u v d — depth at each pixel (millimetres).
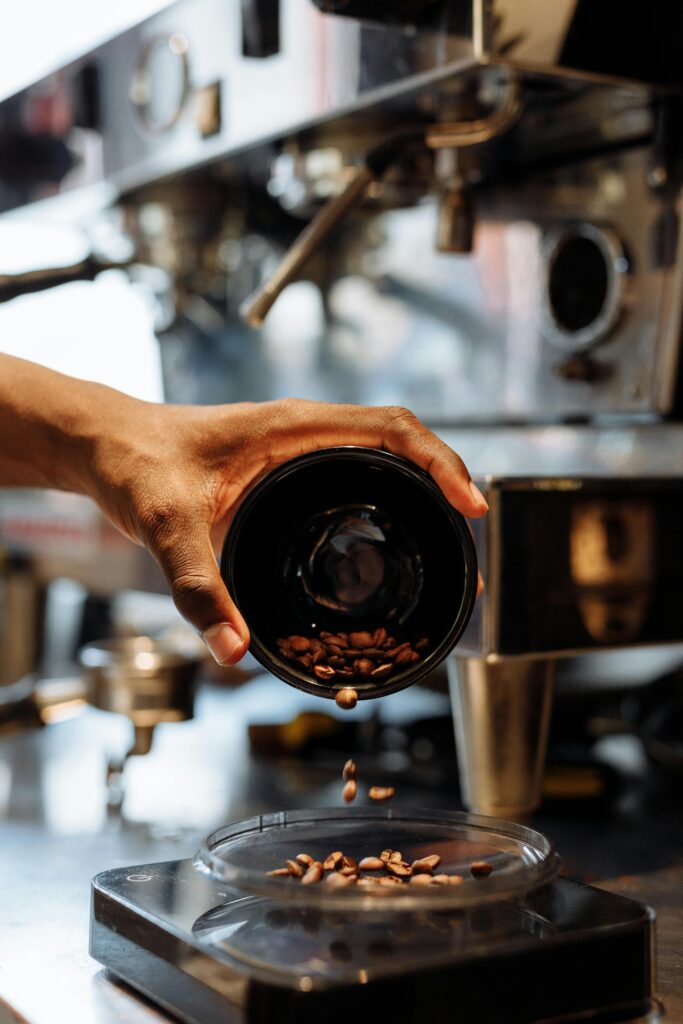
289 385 1146
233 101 861
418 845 572
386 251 1016
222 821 780
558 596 625
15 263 1857
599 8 673
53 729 1071
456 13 666
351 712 1014
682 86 698
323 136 851
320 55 775
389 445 577
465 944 469
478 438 901
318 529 578
